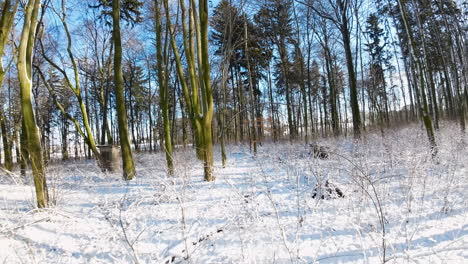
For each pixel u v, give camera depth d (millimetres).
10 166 10367
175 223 3605
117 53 7391
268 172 6488
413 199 4188
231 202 3947
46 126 22203
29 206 4441
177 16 9109
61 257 2980
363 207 3994
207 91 7074
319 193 4641
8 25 4652
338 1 11570
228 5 10641
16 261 2865
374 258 2809
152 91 24250
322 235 3373
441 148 7250
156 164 8852
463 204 4008
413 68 9680
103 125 14773
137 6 12211
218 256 2945
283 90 21922
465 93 16531
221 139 9656
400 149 6660
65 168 7723
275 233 3355
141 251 3010
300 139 17219
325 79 23531
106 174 7637
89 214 3877
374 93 18781
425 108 7840
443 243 3029
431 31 17094
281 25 16750
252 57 16359
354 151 7043
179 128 22953
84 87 19750
